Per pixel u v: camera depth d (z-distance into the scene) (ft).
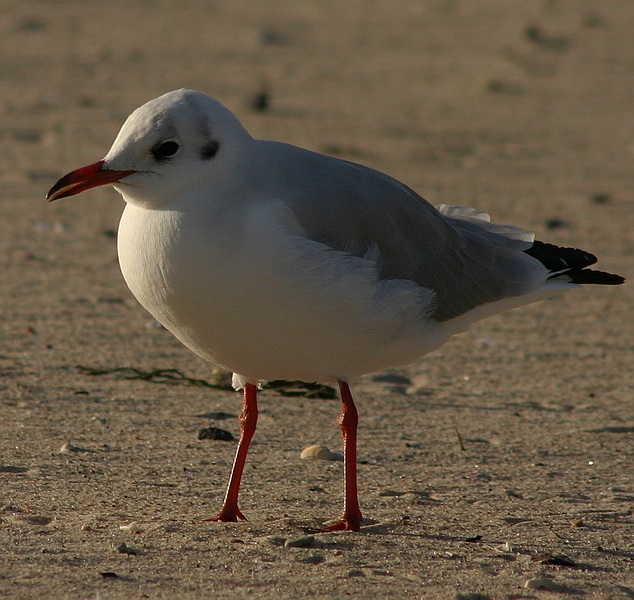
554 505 33.45
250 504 33.01
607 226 66.33
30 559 27.53
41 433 37.58
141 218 30.40
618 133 90.33
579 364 47.67
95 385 42.47
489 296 35.70
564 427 40.55
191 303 29.99
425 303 33.24
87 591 25.61
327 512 32.60
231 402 41.70
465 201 69.36
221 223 29.60
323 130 85.76
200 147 29.89
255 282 29.63
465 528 31.40
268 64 109.91
